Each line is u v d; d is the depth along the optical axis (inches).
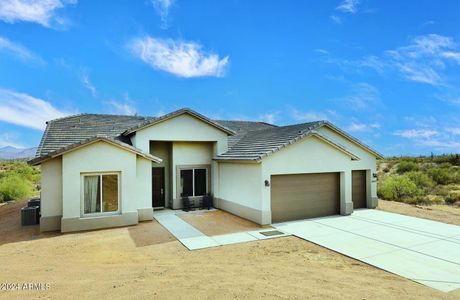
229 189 679.1
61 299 242.1
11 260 381.4
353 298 254.5
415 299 258.7
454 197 836.6
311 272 326.0
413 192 893.8
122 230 537.6
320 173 641.6
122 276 304.2
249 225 564.7
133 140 677.3
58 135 674.8
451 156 1501.0
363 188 761.0
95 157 550.9
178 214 671.1
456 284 297.7
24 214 580.7
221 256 388.2
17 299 241.6
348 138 732.7
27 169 1540.4
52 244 455.2
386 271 335.3
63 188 527.8
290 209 605.0
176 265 347.3
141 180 609.3
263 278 300.0
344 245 434.9
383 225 559.8
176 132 700.0
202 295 250.8
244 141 769.6
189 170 751.7
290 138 600.4
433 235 487.8
